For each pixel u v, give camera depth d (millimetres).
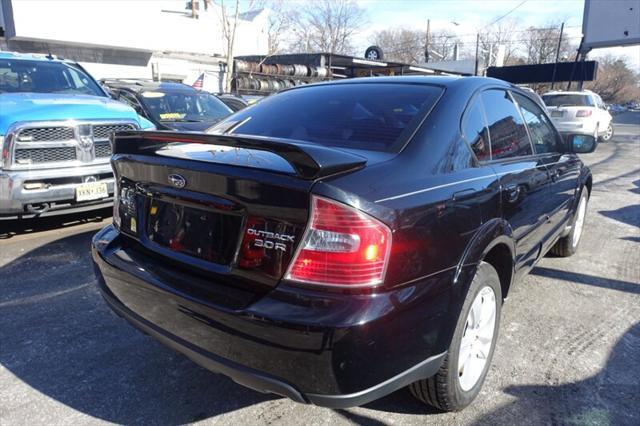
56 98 5426
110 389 2762
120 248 2662
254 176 1970
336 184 1895
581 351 3211
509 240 2791
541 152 3783
